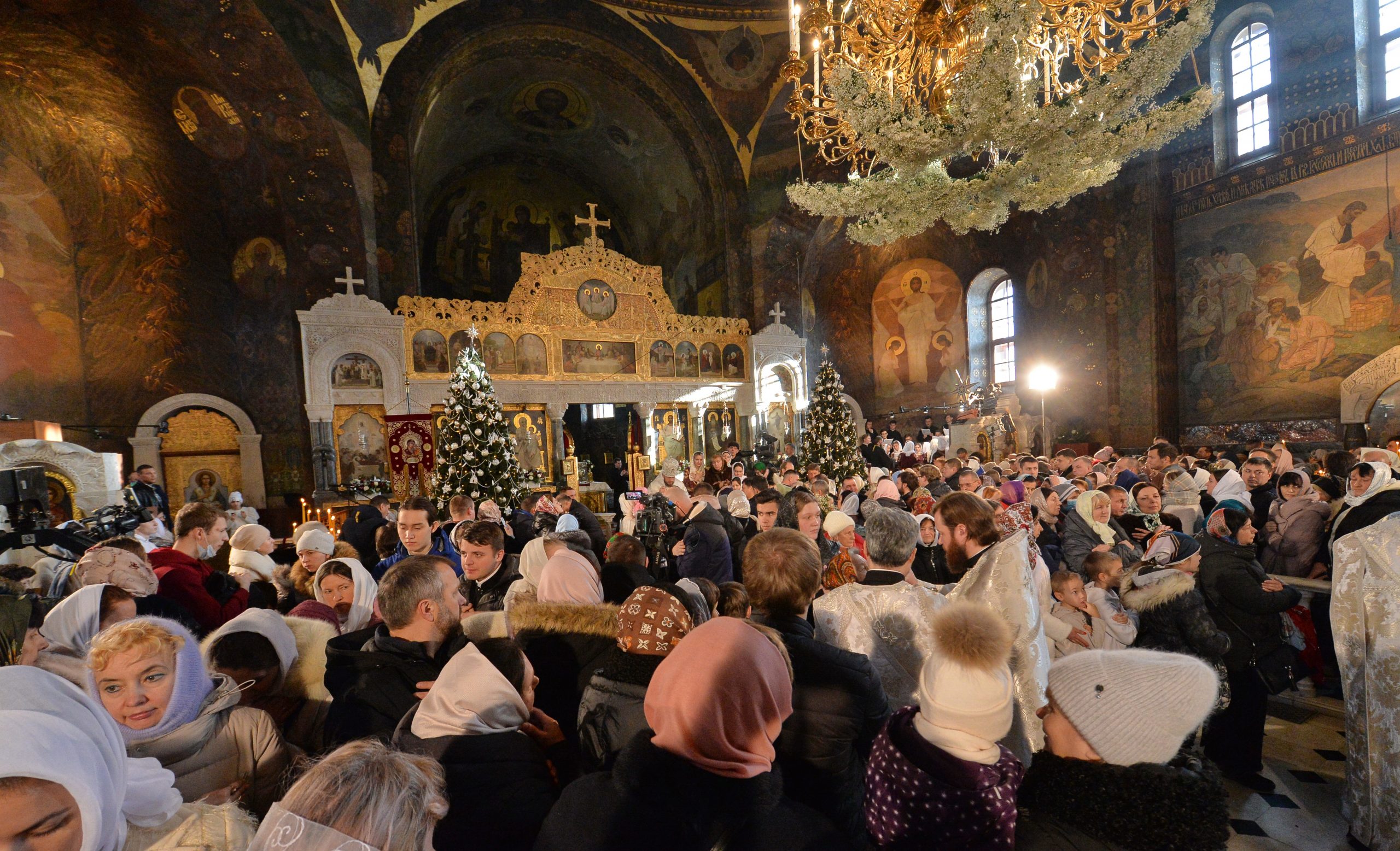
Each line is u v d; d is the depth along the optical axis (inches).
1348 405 473.4
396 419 419.5
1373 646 108.9
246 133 569.9
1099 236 644.1
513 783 66.7
